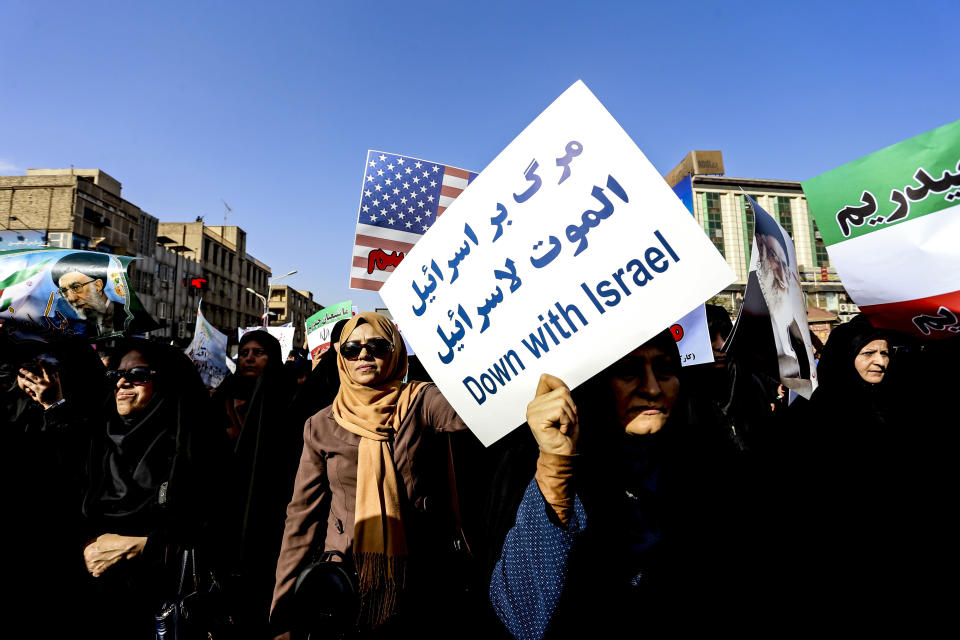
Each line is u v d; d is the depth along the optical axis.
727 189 45.06
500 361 1.40
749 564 1.39
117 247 30.89
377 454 1.78
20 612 2.11
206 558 2.35
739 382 2.48
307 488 1.89
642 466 1.31
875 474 1.93
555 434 1.12
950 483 1.87
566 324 1.31
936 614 1.71
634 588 1.19
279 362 3.68
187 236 43.12
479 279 1.44
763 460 2.16
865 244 1.91
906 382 2.36
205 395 2.57
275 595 1.80
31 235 26.59
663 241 1.21
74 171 30.59
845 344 2.18
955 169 1.71
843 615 1.71
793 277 2.25
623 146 1.26
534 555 1.12
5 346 2.76
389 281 1.63
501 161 1.42
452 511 1.92
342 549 1.74
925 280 1.79
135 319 2.43
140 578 2.14
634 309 1.23
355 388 1.93
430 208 3.23
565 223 1.32
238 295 52.38
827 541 1.86
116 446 2.30
